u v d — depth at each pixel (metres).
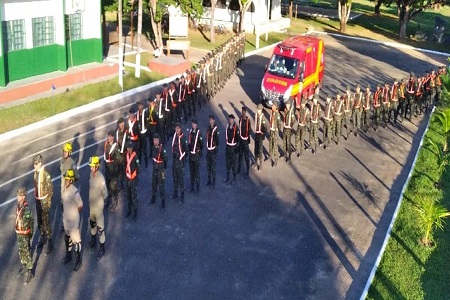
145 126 14.36
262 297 9.34
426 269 10.56
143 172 14.28
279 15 41.94
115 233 11.16
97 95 20.62
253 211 12.48
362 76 27.45
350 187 14.16
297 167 15.33
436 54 35.28
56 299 8.97
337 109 16.98
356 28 43.81
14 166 14.15
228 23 37.78
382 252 10.93
